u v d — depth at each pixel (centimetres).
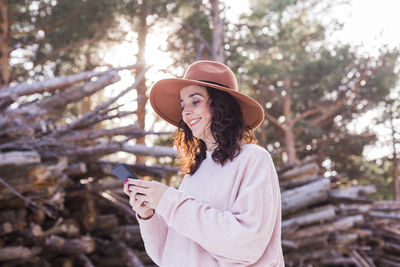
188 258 148
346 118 2092
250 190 141
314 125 1959
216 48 1315
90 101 1554
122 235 664
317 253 738
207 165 164
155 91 192
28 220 531
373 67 1759
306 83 1789
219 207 150
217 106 162
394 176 2217
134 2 1236
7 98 511
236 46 1403
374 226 888
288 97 1816
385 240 904
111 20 1245
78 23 1198
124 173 153
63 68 1417
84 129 605
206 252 147
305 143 2047
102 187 627
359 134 2112
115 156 1205
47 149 516
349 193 827
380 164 2272
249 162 150
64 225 539
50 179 485
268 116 1817
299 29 1684
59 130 544
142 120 862
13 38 1241
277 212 151
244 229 133
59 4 1177
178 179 1172
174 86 185
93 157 582
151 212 163
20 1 1169
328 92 1897
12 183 466
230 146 156
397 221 888
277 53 1559
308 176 812
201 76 167
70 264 577
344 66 1755
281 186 771
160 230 165
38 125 534
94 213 620
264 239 137
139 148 599
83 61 1425
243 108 178
